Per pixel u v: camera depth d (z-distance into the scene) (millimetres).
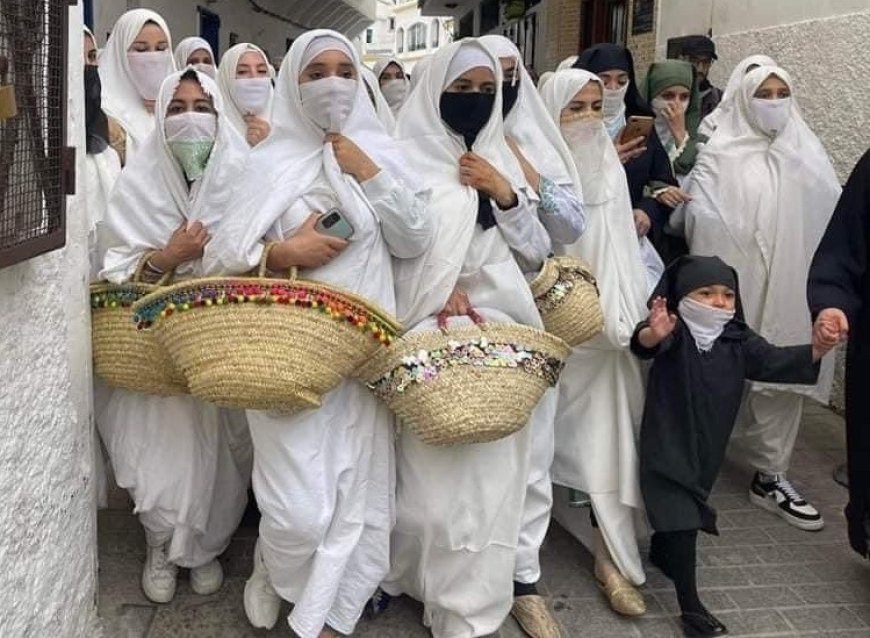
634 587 3133
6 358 1913
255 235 2354
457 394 2395
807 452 4535
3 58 1782
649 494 2955
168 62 3658
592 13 10539
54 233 2049
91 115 3111
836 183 3832
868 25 4824
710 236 3838
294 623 2521
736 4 6242
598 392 3113
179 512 2828
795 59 5480
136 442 2814
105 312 2656
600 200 3082
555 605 3084
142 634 2822
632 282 3094
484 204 2652
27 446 2053
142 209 2658
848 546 3559
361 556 2645
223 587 3090
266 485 2484
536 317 2729
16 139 1864
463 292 2666
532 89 2982
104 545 3318
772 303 3764
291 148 2488
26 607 2051
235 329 2246
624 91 3859
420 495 2662
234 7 12352
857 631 2979
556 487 3400
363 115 2533
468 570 2689
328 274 2414
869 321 3049
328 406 2473
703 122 4238
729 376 2936
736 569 3361
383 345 2371
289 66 2473
